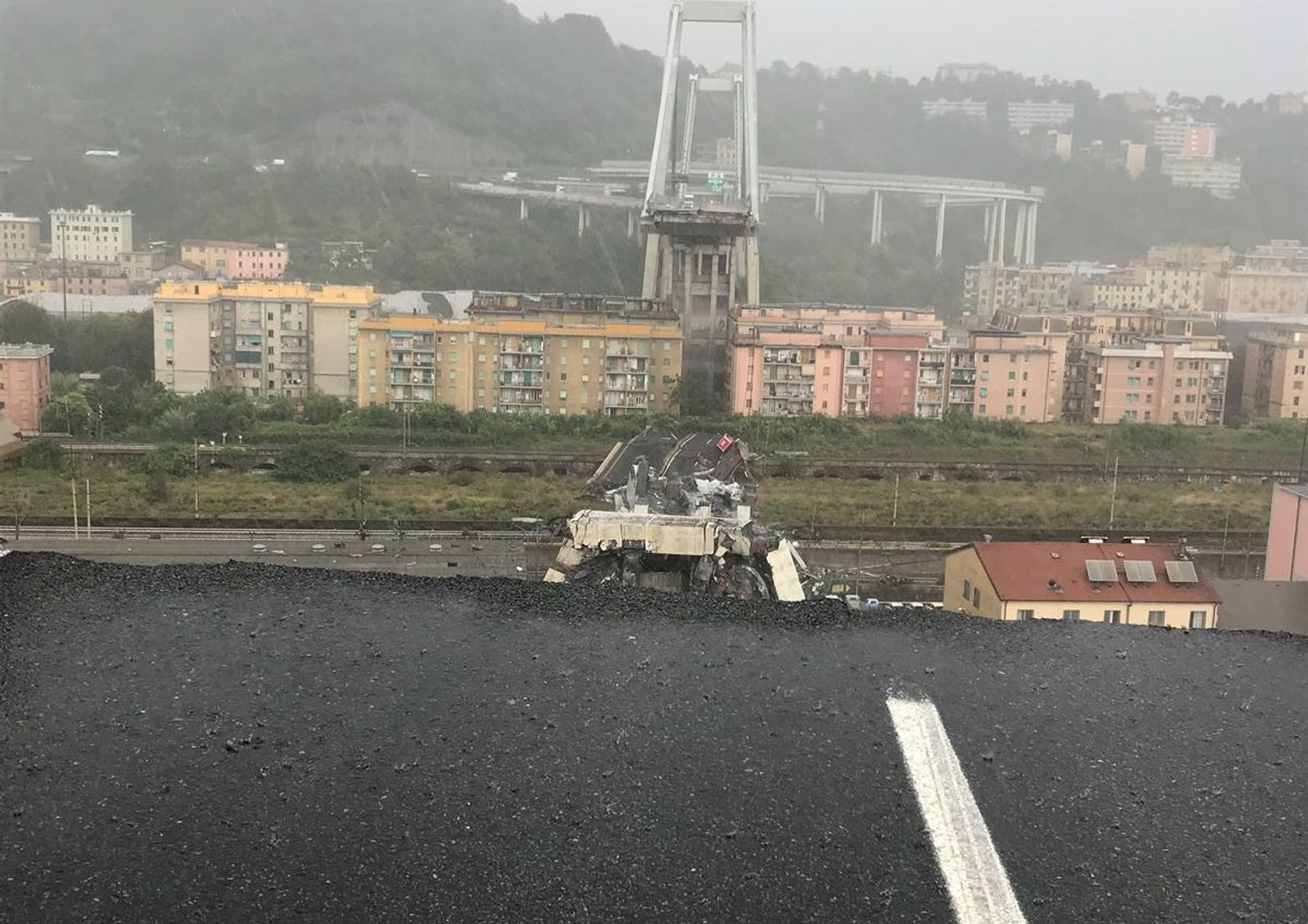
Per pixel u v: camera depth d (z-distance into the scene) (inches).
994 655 705.0
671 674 670.5
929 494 2906.0
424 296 5467.5
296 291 3991.1
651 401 3720.5
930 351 3710.6
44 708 616.4
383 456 3065.9
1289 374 3986.2
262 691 639.1
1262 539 2459.4
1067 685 679.1
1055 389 3836.1
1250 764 616.1
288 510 2598.4
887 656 698.8
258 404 3656.5
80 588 733.3
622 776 589.0
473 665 672.4
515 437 3348.9
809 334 3700.8
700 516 1244.5
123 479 2819.9
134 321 4414.4
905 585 1900.8
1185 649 728.3
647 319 3806.6
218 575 761.6
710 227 4431.6
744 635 714.2
